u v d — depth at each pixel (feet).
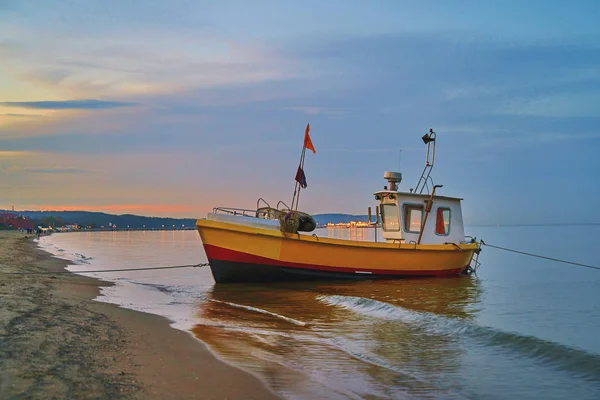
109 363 20.26
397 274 61.52
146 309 38.50
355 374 22.07
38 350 20.95
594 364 24.20
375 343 28.22
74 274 62.59
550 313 40.83
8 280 49.62
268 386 19.17
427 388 20.66
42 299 36.06
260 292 50.93
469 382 21.65
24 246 142.31
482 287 56.95
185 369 20.54
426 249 62.18
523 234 326.85
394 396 19.51
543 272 80.89
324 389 19.53
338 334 30.48
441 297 49.21
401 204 63.31
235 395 17.89
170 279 64.49
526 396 20.16
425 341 28.86
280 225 55.52
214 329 30.55
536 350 26.73
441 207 65.41
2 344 21.47
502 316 39.32
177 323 31.83
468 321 35.12
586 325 35.70
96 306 35.63
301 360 23.99
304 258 56.08
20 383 16.60
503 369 23.54
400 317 36.19
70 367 19.01
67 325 26.89
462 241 66.69
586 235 296.10
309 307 41.39
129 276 67.72
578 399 19.89
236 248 54.80
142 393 16.96
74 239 291.79
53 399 15.40
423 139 65.21
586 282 65.36
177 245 210.38
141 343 24.63
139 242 251.80
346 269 58.13
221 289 53.21
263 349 25.67
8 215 538.47
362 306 41.09
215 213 56.03
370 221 66.49
